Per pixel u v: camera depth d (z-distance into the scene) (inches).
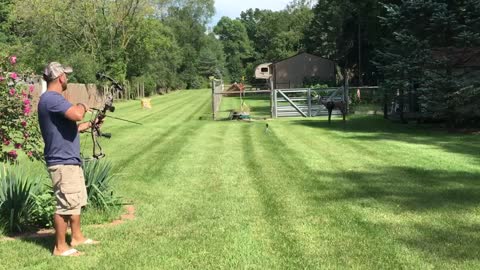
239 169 389.7
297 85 2228.1
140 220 250.2
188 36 4158.5
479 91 611.2
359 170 374.3
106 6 1823.3
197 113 1139.9
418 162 405.4
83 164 257.8
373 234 220.7
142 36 2076.8
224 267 185.0
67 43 1724.9
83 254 199.5
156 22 2220.7
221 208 271.4
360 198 286.4
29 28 1632.6
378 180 335.9
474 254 193.8
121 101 1834.4
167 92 2957.7
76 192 199.9
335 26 2164.1
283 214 255.9
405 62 681.6
